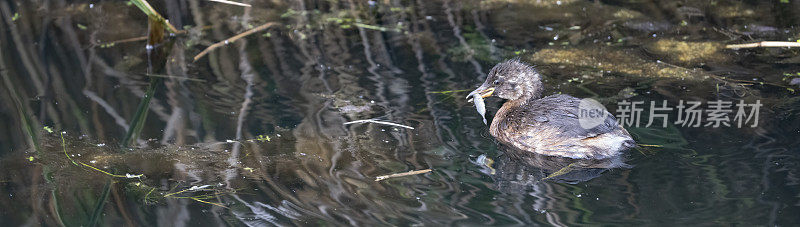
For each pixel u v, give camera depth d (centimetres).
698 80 960
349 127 848
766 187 675
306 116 879
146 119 870
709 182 690
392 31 1177
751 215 630
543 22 1204
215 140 816
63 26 1177
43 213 673
